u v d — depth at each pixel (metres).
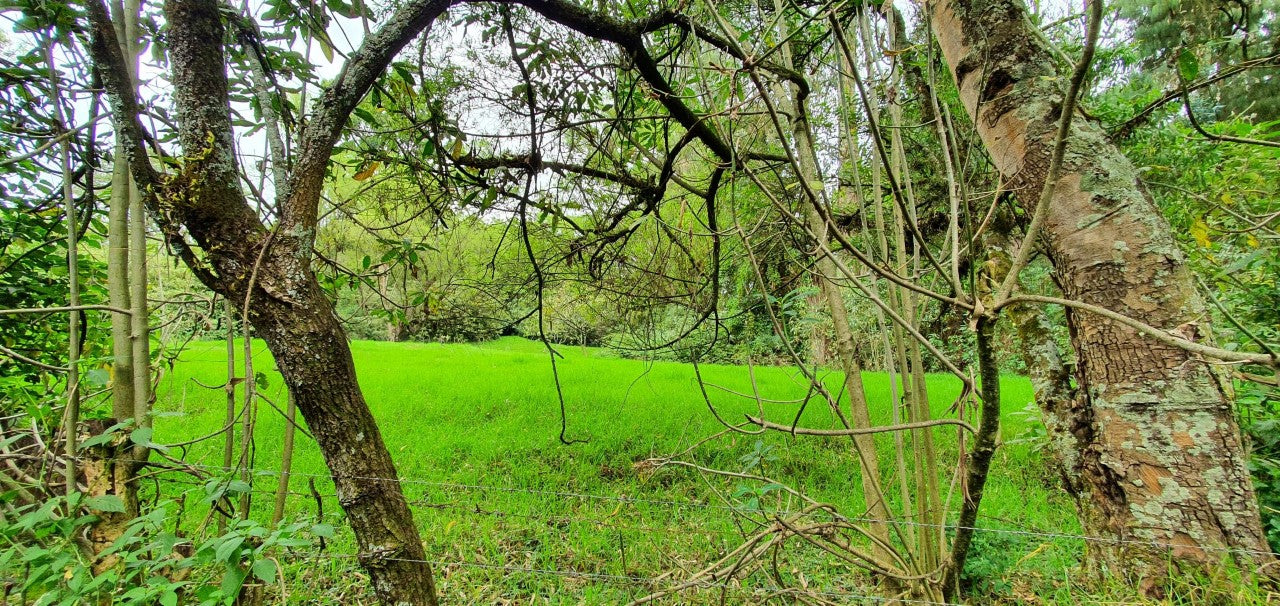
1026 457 3.96
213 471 1.71
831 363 2.62
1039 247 2.06
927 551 1.75
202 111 1.32
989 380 1.07
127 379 1.59
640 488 3.74
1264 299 2.50
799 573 2.41
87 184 1.82
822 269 2.04
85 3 1.26
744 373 8.50
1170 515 1.60
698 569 2.50
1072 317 1.90
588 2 2.40
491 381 8.06
